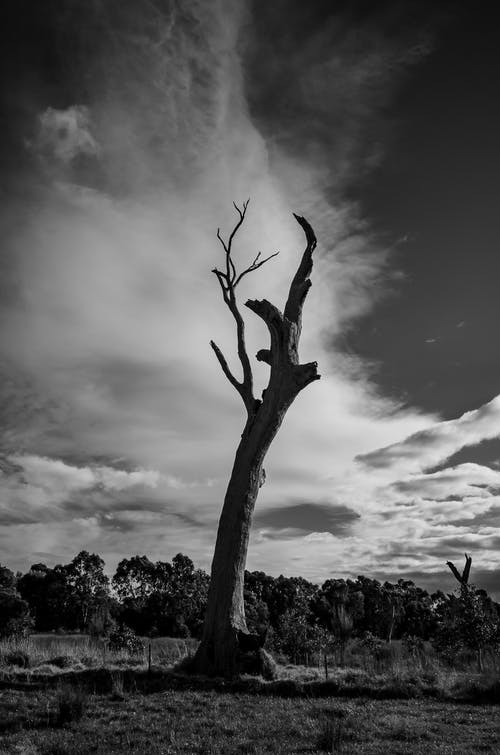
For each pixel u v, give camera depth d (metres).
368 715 12.36
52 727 10.73
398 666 18.72
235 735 10.41
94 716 11.80
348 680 16.80
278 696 15.20
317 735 10.05
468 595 23.45
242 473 20.80
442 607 25.59
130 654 23.59
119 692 14.10
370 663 21.09
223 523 20.39
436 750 9.42
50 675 16.19
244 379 22.98
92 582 72.56
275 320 21.48
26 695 13.44
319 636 26.16
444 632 23.25
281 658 24.25
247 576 56.16
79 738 9.86
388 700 14.70
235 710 12.93
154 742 9.70
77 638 28.67
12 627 32.00
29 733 10.16
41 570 78.12
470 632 22.41
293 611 28.08
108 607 56.41
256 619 40.38
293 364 21.25
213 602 19.41
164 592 61.69
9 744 9.27
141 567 66.44
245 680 16.75
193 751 9.15
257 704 13.73
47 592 72.38
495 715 12.74
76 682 15.41
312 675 18.14
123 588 66.69
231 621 18.91
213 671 17.97
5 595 34.72
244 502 20.44
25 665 18.17
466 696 15.20
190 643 28.66
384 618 53.06
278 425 21.19
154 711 12.66
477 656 22.16
